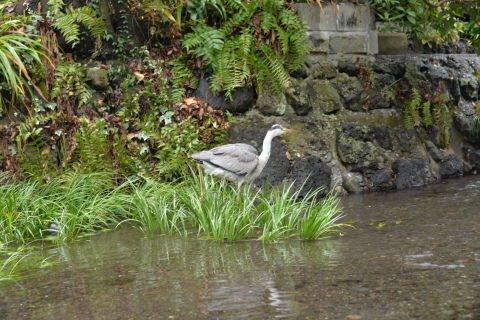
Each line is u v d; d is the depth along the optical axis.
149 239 9.22
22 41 12.14
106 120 12.71
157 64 13.44
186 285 6.34
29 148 12.04
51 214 10.11
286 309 5.36
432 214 10.06
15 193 10.47
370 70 15.11
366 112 15.03
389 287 5.88
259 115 13.91
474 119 16.66
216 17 14.27
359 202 12.06
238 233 8.77
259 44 13.84
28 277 7.11
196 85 13.68
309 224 8.67
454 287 5.78
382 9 16.88
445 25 15.16
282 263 7.11
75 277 6.98
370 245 7.91
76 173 11.75
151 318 5.31
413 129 15.46
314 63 14.74
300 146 13.73
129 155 12.71
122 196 11.03
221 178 11.16
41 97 12.30
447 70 17.17
